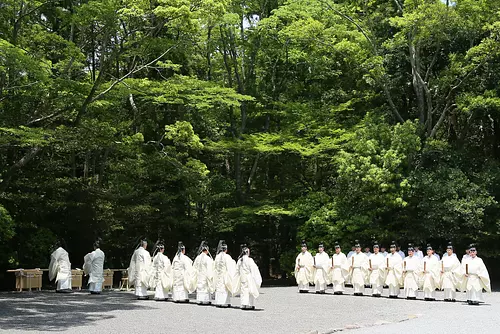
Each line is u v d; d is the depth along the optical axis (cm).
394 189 2547
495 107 2638
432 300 1891
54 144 2273
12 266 2373
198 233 3041
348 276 2139
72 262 2658
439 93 3017
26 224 2325
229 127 3375
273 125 3378
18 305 1562
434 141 2717
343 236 2711
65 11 2030
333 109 3017
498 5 2627
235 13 2975
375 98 3206
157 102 2497
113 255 2906
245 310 1524
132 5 1909
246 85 3250
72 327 1151
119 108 2778
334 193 2850
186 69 3144
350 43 2838
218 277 1628
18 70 1703
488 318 1327
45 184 2370
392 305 1686
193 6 1972
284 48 3316
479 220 2412
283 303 1738
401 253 2366
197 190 2850
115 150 2606
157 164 2656
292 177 3266
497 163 2717
